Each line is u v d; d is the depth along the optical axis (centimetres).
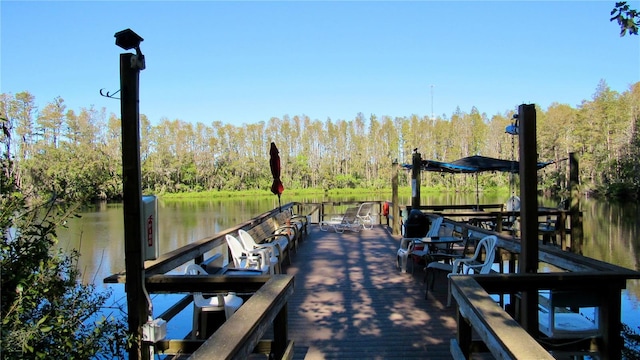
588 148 3200
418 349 323
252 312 182
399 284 514
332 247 790
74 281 254
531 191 288
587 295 277
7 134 239
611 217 1956
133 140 270
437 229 603
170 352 277
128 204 271
